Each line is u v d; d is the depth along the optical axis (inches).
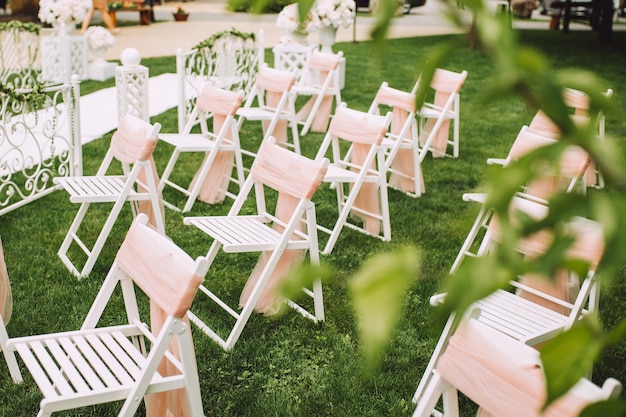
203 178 242.5
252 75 436.8
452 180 287.0
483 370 79.4
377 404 134.9
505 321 129.4
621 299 181.2
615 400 20.1
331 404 134.7
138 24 856.3
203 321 164.2
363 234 224.4
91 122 365.7
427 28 838.5
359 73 536.4
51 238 212.1
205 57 381.1
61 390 102.7
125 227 225.1
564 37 757.3
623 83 521.7
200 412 107.9
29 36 482.3
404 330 161.6
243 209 247.9
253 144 338.6
